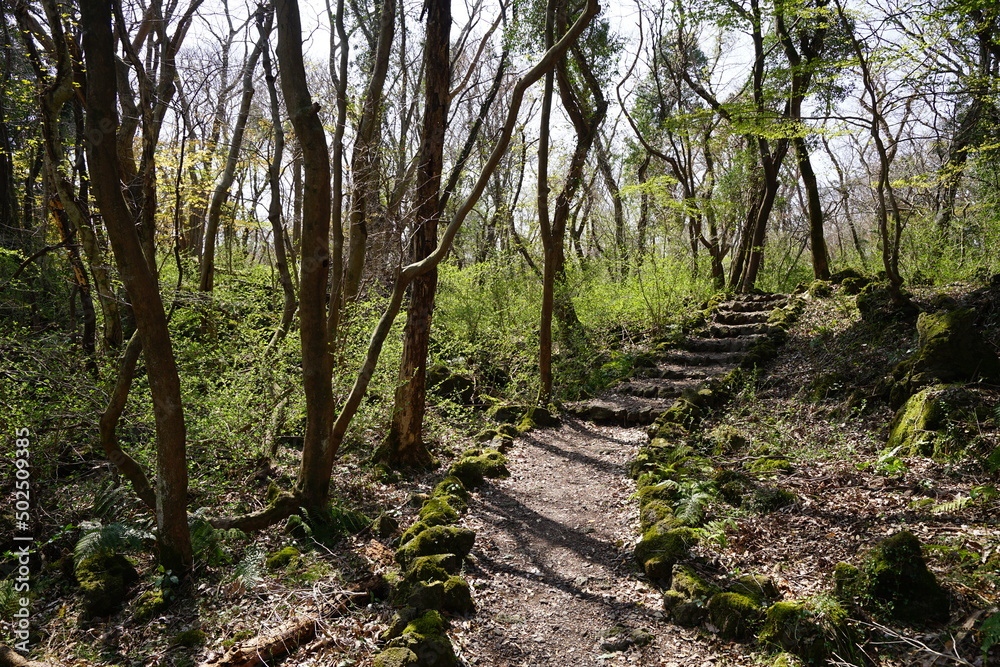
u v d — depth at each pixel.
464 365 10.68
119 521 4.69
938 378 6.16
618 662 3.48
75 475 5.46
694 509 4.80
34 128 7.51
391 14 6.79
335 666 3.42
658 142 17.08
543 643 3.71
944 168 10.29
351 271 7.09
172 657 3.54
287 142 8.52
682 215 13.94
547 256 8.95
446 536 4.66
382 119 10.52
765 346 10.01
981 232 10.66
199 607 3.98
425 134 6.70
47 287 7.10
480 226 15.94
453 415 8.66
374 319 7.54
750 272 13.94
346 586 4.20
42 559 4.50
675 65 16.44
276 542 4.83
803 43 11.78
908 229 11.71
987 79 7.86
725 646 3.48
